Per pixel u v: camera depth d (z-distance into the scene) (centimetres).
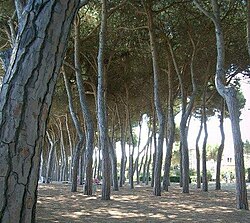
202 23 1845
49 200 1397
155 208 1198
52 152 3738
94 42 2012
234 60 2012
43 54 231
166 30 1945
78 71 1739
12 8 1424
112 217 977
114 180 2170
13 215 209
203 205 1302
